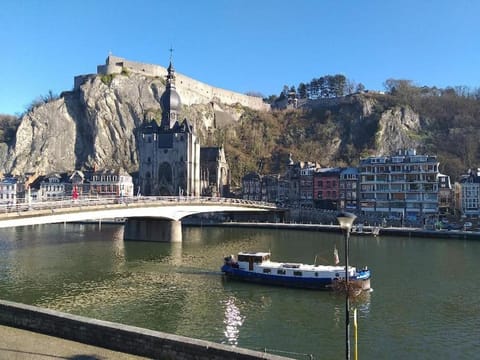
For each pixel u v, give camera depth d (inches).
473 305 1849.2
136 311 1742.1
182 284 2193.7
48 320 1085.8
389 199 5551.2
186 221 5940.0
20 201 7475.4
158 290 2070.6
